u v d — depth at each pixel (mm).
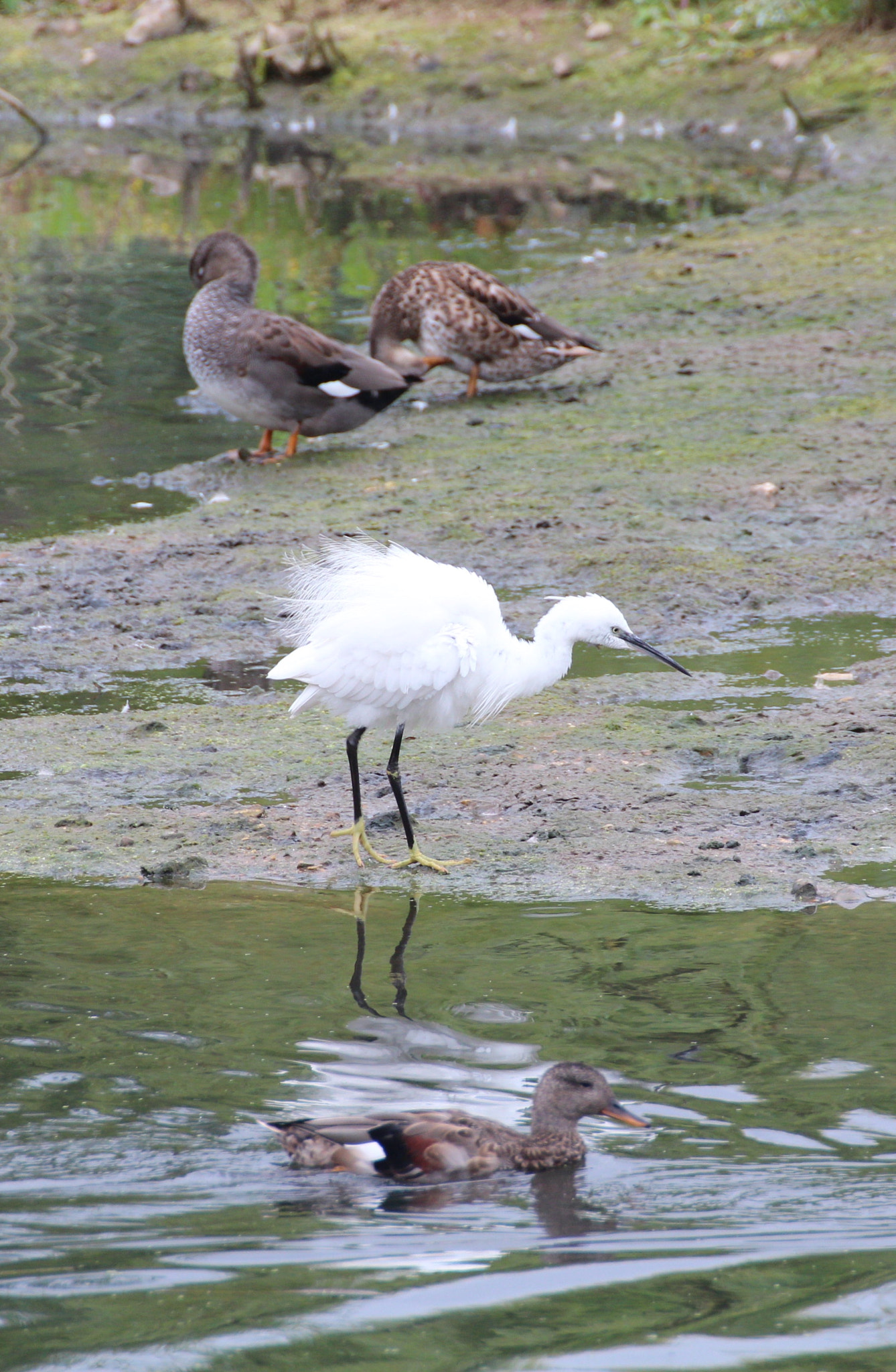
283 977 8523
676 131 42844
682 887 9734
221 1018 7988
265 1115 6961
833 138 39156
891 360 22469
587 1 49312
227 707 13203
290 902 9656
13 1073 7367
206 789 11578
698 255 29469
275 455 20250
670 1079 7293
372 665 10375
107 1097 7137
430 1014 8031
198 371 19625
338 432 20031
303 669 10516
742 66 43812
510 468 19297
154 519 17953
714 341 24062
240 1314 5488
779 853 10203
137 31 51500
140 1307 5543
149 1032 7812
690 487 18281
